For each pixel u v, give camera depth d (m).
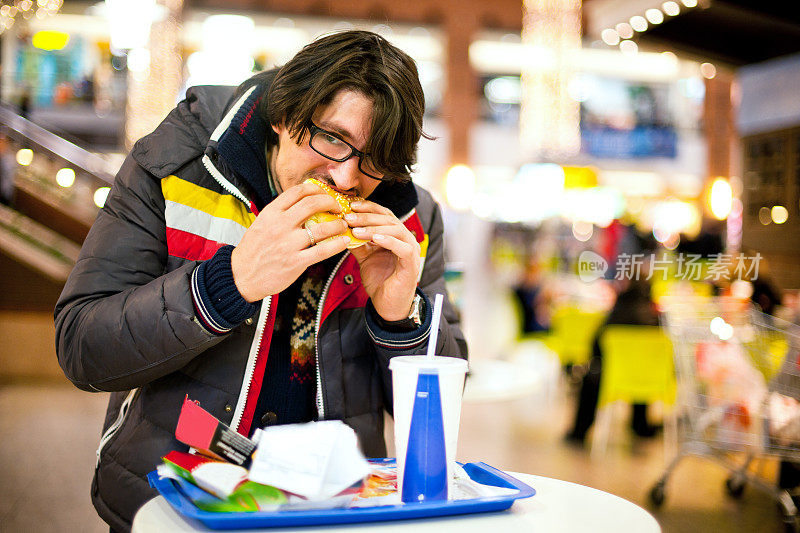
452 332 1.38
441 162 16.92
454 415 0.95
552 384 7.30
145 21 11.56
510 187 16.31
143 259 1.19
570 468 4.34
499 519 0.92
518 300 7.68
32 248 6.94
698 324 3.53
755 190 4.04
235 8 15.37
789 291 3.58
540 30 11.76
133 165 1.23
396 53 1.10
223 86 1.33
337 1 15.91
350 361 1.30
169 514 0.90
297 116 1.06
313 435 0.89
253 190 1.24
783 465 3.50
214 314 1.03
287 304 1.25
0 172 8.09
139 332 1.05
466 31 16.91
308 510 0.87
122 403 1.31
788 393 3.28
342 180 1.09
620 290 4.73
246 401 1.19
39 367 6.70
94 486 1.27
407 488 0.95
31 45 14.60
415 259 1.10
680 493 3.91
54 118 14.58
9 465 3.97
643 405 5.23
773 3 3.63
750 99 4.21
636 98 17.08
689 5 3.69
